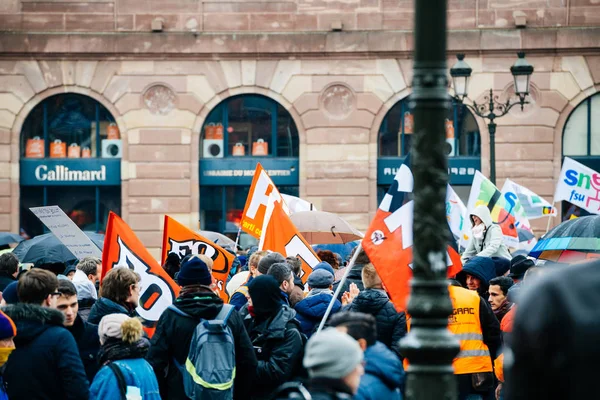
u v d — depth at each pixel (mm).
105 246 12648
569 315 3561
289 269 11930
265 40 38312
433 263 7000
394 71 38406
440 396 6926
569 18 37875
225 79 38625
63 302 10188
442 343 6934
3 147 38594
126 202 38781
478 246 20172
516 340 3664
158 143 38719
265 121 38938
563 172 22844
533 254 15953
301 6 38469
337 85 38562
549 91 37906
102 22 38500
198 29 38594
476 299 11906
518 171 38062
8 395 9031
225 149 38969
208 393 9930
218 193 39094
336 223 21062
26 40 38312
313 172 38594
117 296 10734
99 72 38625
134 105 38688
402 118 38562
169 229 15703
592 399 3498
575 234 15016
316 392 6301
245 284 13867
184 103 38688
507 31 37812
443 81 7094
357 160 38531
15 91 38625
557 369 3562
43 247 21078
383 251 10789
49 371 9078
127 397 9383
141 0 38531
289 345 10836
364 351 7676
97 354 10289
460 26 38156
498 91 37906
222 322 10219
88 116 38938
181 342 10352
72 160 38906
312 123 38594
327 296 12430
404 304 10727
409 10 38375
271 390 10828
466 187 38344
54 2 38500
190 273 10539
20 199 39062
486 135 38031
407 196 10867
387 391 7410
